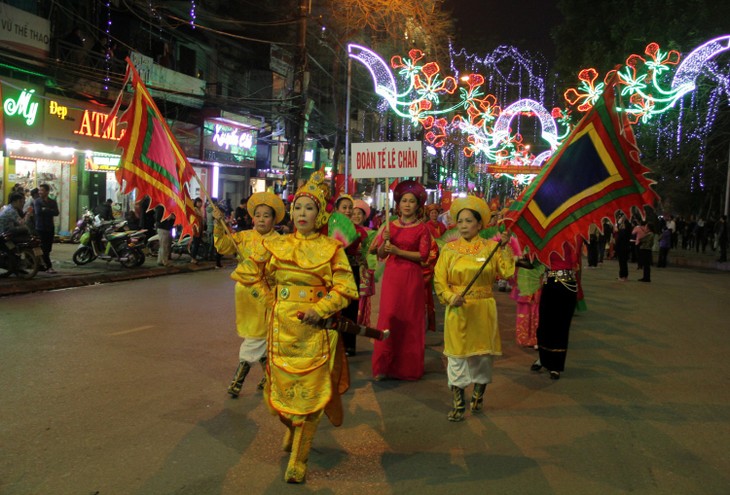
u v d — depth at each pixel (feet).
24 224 39.14
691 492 12.89
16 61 50.42
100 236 48.49
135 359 22.25
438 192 142.82
